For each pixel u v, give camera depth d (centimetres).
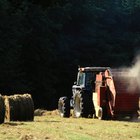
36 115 3503
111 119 2914
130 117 2917
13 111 2619
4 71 6216
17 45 6425
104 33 8438
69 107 3256
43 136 1794
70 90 7556
